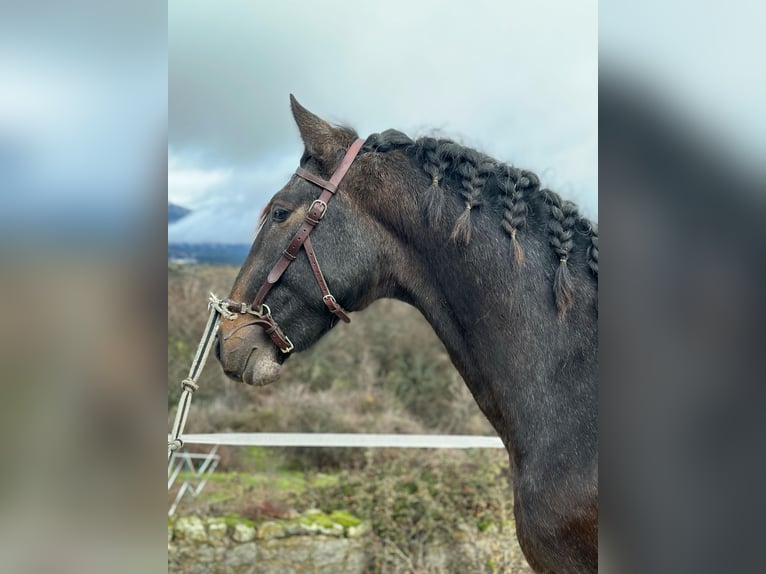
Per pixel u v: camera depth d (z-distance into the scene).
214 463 5.23
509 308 1.55
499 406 1.58
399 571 4.22
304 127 1.74
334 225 1.67
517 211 1.59
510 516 4.30
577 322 1.51
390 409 5.84
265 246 1.70
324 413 5.61
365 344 6.34
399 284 1.70
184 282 6.11
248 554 4.27
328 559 4.30
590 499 1.40
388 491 4.40
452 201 1.63
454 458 4.52
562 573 1.47
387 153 1.72
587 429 1.44
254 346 1.67
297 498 4.70
